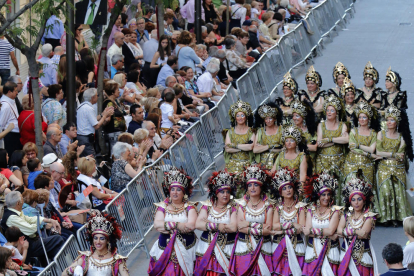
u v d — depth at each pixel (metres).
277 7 74.69
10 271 26.69
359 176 36.16
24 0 54.12
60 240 30.53
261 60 55.47
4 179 31.86
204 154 43.06
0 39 49.25
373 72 40.62
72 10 39.09
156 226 29.00
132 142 38.91
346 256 28.52
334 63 64.19
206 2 67.00
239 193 35.78
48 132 38.25
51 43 53.88
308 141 37.12
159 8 55.59
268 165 36.00
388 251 25.52
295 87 40.53
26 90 48.56
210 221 29.06
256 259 29.06
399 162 36.38
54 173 33.72
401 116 35.97
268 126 36.53
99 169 39.09
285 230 29.14
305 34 64.94
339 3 77.75
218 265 29.11
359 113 36.22
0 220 30.28
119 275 25.91
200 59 55.25
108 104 42.38
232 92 49.59
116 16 42.66
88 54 48.19
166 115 44.78
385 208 36.25
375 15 81.75
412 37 71.88
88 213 33.81
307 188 29.22
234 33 60.06
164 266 28.81
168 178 29.06
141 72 54.19
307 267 29.22
